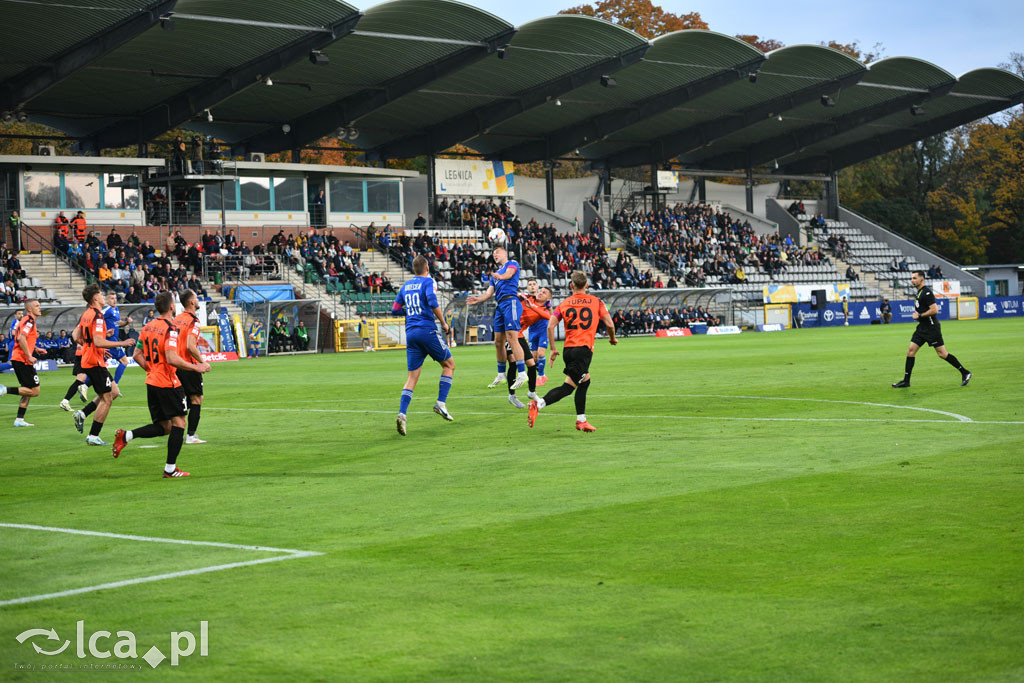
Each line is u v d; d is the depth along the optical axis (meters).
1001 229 98.62
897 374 22.25
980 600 5.83
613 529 7.84
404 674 4.97
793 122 70.44
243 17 41.41
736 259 70.44
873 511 8.21
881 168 102.56
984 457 10.75
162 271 46.34
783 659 5.05
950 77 64.19
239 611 5.94
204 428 15.66
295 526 8.24
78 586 6.53
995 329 48.56
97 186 51.06
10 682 4.97
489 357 36.22
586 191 73.50
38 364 37.62
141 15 38.62
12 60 41.62
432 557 7.11
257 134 59.84
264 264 51.12
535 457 11.68
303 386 24.33
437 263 56.28
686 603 5.93
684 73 56.50
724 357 31.48
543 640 5.38
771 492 9.15
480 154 70.00
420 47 47.62
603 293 55.53
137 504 9.42
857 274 74.50
